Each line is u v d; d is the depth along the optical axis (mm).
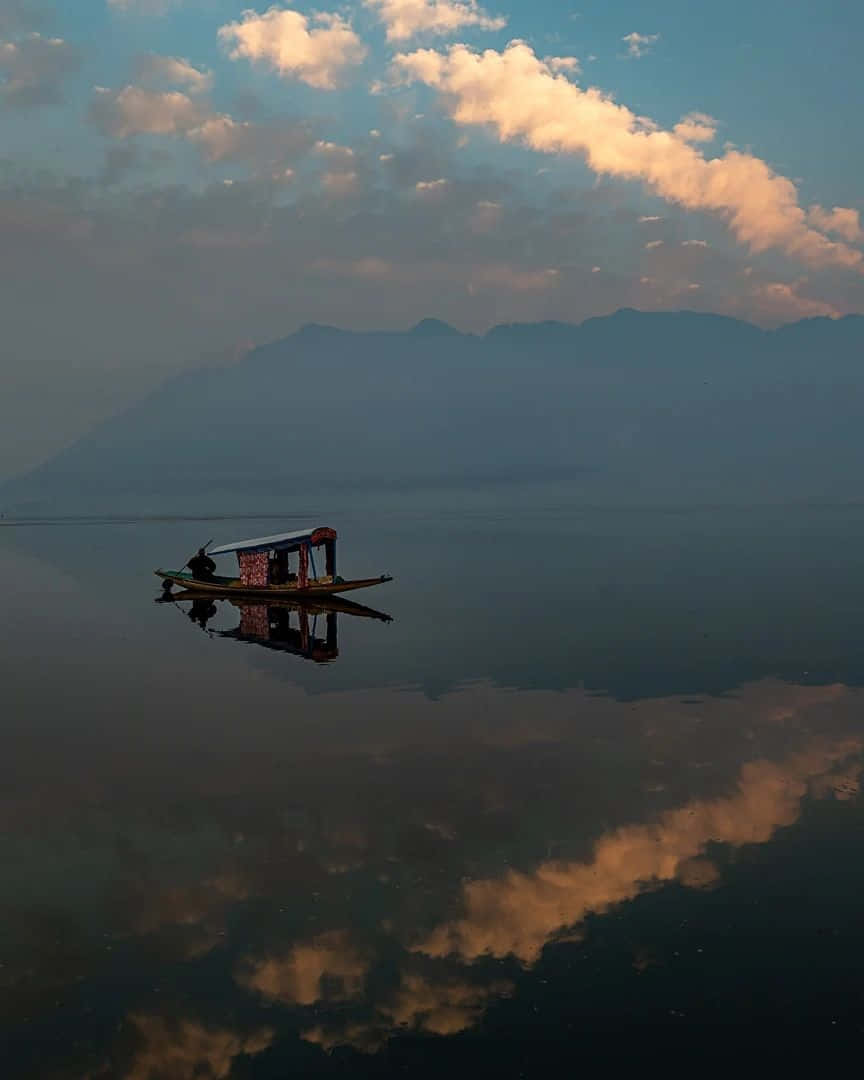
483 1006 12203
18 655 35750
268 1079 10945
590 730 24250
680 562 65188
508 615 43562
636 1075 10875
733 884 15188
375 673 31672
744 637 37000
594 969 12938
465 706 27016
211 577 53562
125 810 18953
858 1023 11672
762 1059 11102
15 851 16984
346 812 18672
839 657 32969
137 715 26578
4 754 22875
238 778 20844
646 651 34562
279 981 12844
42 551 86125
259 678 31250
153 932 14117
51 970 13148
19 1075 11008
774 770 20750
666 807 18594
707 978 12648
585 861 16203
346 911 14656
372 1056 11266
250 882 15656
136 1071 11039
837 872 15508
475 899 14945
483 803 19000
